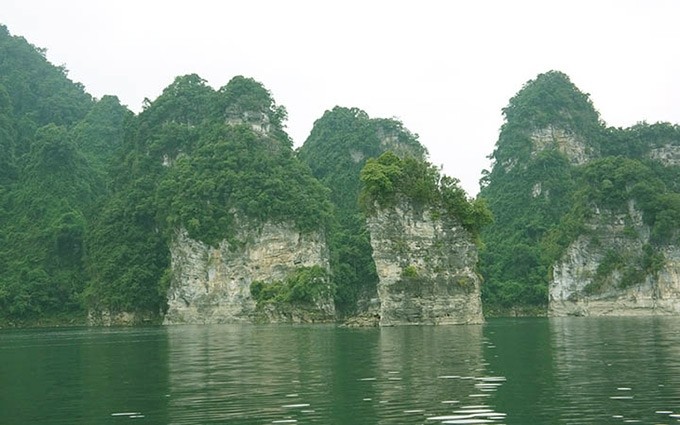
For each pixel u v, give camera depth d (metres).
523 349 45.16
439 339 55.72
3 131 182.25
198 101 152.62
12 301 143.25
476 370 34.00
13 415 25.61
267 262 128.62
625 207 130.25
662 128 166.50
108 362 44.56
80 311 147.00
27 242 156.75
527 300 151.25
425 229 79.94
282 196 131.50
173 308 129.50
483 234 170.00
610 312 127.75
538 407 24.34
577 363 36.25
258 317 122.69
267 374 34.81
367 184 80.06
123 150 157.12
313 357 43.06
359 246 143.75
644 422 21.95
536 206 169.12
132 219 140.62
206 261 128.62
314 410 24.75
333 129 181.88
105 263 138.38
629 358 38.31
